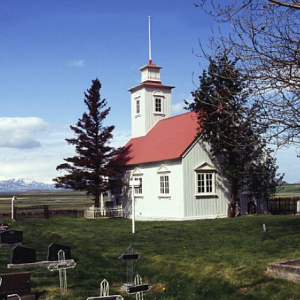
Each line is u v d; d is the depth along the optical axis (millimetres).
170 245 19219
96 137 38156
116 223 32562
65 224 32531
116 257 17625
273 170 32625
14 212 37875
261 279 12484
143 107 41469
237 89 13602
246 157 31391
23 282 11703
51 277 14266
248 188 32750
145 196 36250
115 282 13938
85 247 20250
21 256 15945
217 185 32844
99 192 38219
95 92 38125
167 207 33375
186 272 14258
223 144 29484
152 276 14375
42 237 25531
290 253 15484
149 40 42500
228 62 12672
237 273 13305
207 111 26984
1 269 15438
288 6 10844
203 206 32188
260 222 26203
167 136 36500
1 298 11297
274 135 11961
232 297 11570
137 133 42688
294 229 22000
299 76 11500
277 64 11453
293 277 12156
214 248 17688
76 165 37750
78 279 14086
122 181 38094
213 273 13727
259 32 11438
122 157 39906
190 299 11633
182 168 31625
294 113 11539
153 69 42094
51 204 75438
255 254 15742
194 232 23641
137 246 19547
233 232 22609
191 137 32469
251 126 12234
